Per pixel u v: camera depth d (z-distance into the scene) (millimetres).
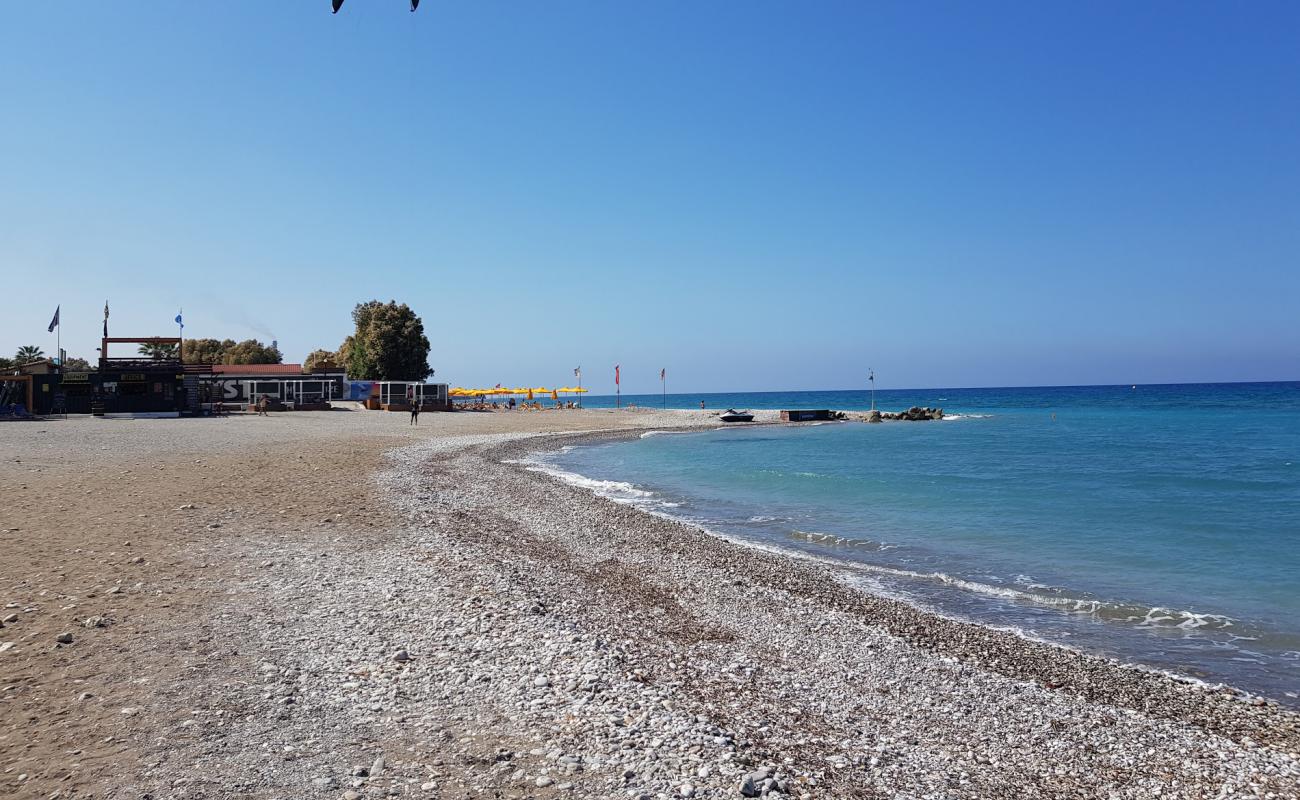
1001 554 19344
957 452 48125
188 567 12484
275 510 18547
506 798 5812
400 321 95375
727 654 11086
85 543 13562
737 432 70875
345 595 11477
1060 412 111812
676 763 6609
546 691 8133
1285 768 8273
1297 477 34094
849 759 7512
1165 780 7910
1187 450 47812
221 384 77250
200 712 7094
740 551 18859
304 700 7543
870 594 15406
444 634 9852
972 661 11602
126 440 34438
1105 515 24938
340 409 76688
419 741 6785
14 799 5391
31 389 52219
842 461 43031
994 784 7492
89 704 7145
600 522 21922
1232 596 15562
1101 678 11094
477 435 54938
